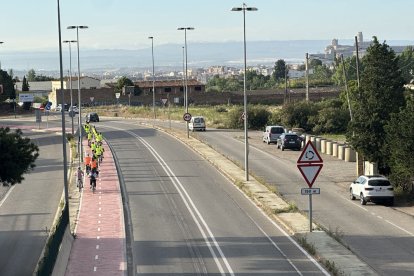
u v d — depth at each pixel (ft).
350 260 89.10
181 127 336.49
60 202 142.51
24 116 438.40
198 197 148.87
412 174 134.62
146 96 524.52
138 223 120.78
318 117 305.94
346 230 112.57
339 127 302.04
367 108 151.43
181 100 521.24
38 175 188.85
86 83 602.03
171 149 244.01
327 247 97.04
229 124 335.26
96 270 85.15
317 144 238.07
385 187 135.33
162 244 103.09
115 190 155.63
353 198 144.15
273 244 102.01
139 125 355.97
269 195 147.02
